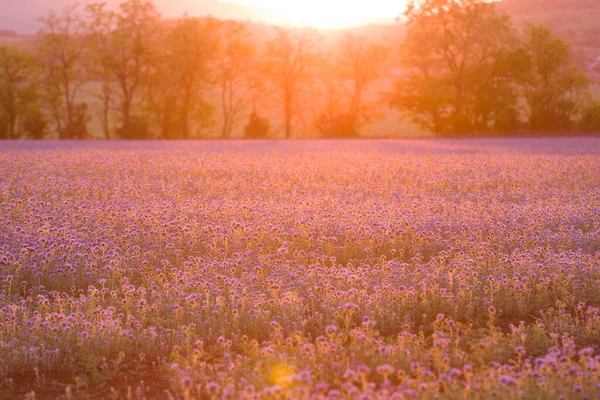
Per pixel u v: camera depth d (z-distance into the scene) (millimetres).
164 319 8883
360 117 75375
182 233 13617
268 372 6660
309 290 9617
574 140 54438
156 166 28750
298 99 75312
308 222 14336
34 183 21531
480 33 66875
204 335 8289
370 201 18453
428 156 35969
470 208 17047
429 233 13516
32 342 7930
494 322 8977
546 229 14023
